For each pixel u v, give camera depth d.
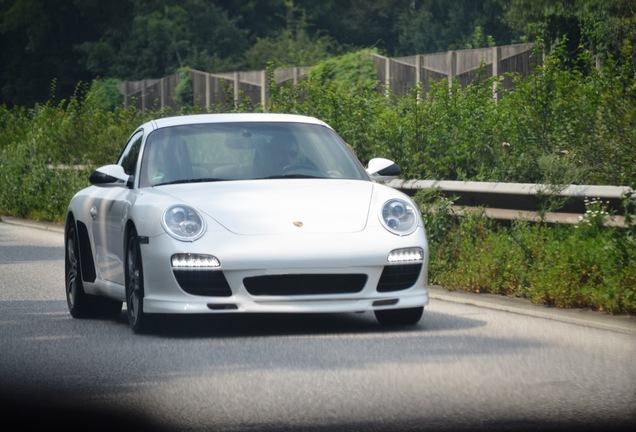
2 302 17.09
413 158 21.55
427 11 84.12
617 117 19.78
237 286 12.84
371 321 14.33
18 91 98.50
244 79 48.38
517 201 17.75
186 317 15.04
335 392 9.80
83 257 15.59
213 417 8.92
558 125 21.14
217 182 14.20
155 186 14.24
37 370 11.20
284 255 12.83
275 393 9.80
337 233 13.09
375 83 28.59
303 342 12.65
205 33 92.50
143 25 92.25
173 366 11.27
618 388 9.86
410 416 8.80
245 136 14.91
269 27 97.19
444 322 14.09
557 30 38.66
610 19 35.03
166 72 91.19
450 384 10.09
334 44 90.62
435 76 41.06
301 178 14.41
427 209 18.47
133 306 13.78
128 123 36.72
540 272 16.06
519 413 8.86
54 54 99.06
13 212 34.91
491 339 12.67
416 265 13.36
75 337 13.46
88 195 15.99
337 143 15.20
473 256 17.38
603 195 16.20
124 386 10.30
